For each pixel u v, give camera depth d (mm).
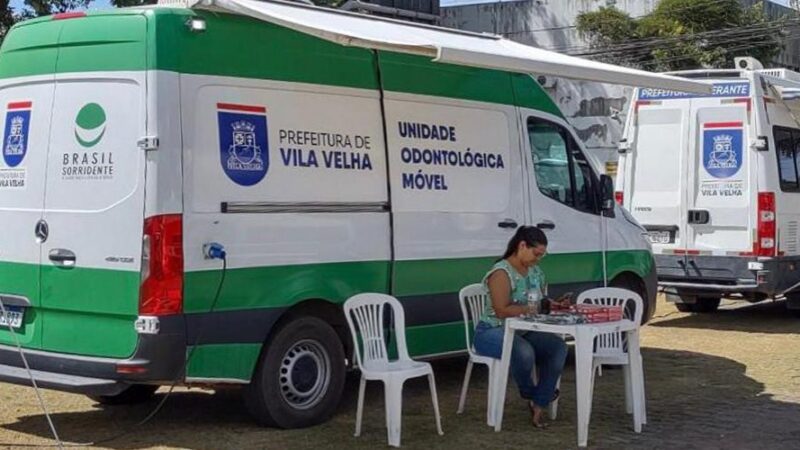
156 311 6043
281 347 6688
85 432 6781
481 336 7082
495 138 8219
